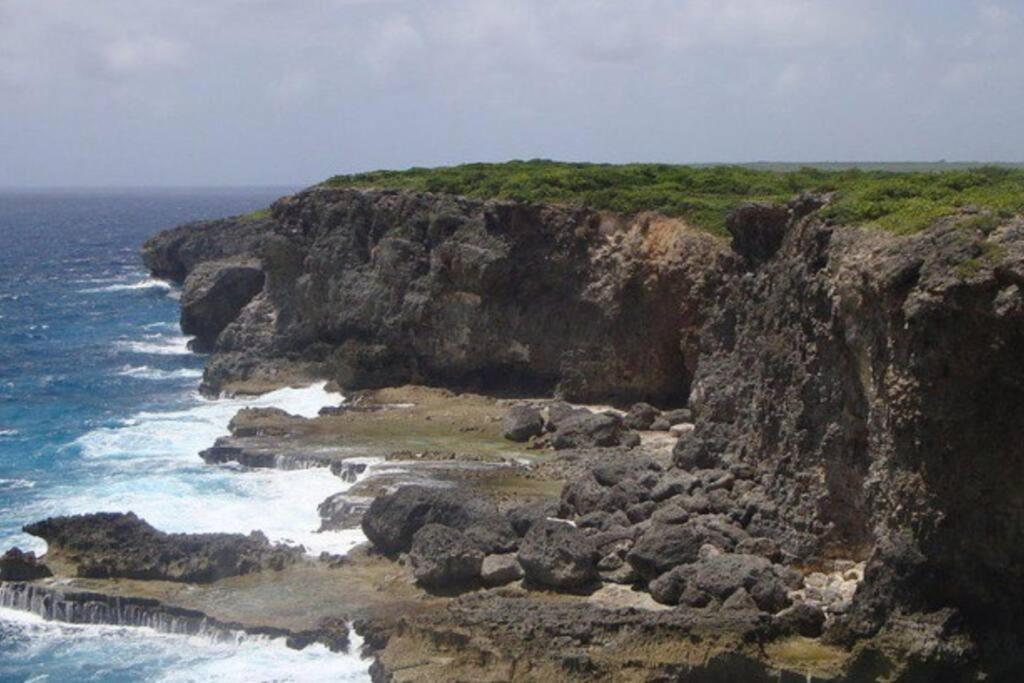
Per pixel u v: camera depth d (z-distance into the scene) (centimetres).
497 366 7375
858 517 4062
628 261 6769
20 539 4988
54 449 6525
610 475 4900
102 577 4438
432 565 4175
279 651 3978
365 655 3891
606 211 7069
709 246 6469
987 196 4109
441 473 5419
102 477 5881
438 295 7494
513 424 6166
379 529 4541
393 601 4138
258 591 4291
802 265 4469
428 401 7119
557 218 7162
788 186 7244
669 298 6600
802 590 3916
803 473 4238
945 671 3466
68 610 4275
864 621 3622
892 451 3697
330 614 4072
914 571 3575
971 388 3500
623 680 3519
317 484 5550
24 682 3859
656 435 6062
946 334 3488
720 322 5438
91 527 4656
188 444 6569
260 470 5850
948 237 3609
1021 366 3431
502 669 3566
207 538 4572
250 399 7738
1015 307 3369
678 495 4584
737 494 4519
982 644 3500
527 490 5153
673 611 3772
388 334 7725
